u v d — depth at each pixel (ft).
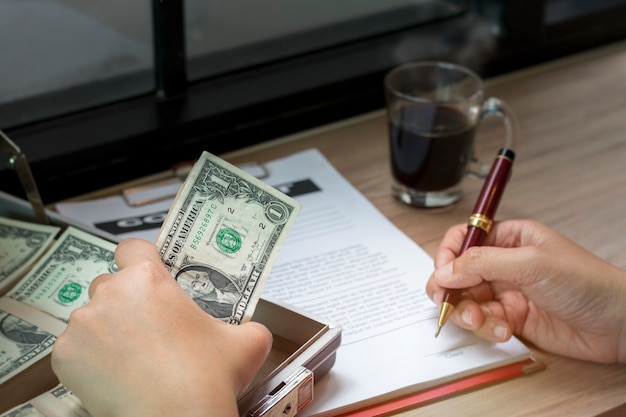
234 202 2.54
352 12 4.31
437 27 4.60
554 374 2.69
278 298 2.95
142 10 3.68
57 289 2.72
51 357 2.24
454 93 3.65
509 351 2.71
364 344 2.73
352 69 4.17
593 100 4.34
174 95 3.90
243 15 3.96
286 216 2.53
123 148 3.63
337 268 3.12
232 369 2.10
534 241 2.93
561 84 4.48
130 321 2.09
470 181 3.73
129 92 3.85
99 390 2.04
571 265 2.66
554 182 3.70
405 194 3.54
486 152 3.90
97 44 3.66
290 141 3.99
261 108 3.91
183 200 2.52
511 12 4.44
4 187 3.40
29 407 2.29
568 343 2.75
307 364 2.40
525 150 3.92
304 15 4.16
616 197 3.59
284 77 4.08
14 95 3.59
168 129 3.70
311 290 3.00
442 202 3.52
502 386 2.63
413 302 2.94
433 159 3.38
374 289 3.01
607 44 4.89
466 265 2.72
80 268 2.79
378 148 3.94
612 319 2.64
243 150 3.91
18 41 3.47
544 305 2.73
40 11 3.45
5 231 3.00
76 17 3.55
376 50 4.35
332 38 4.32
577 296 2.65
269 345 2.24
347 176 3.73
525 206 3.53
